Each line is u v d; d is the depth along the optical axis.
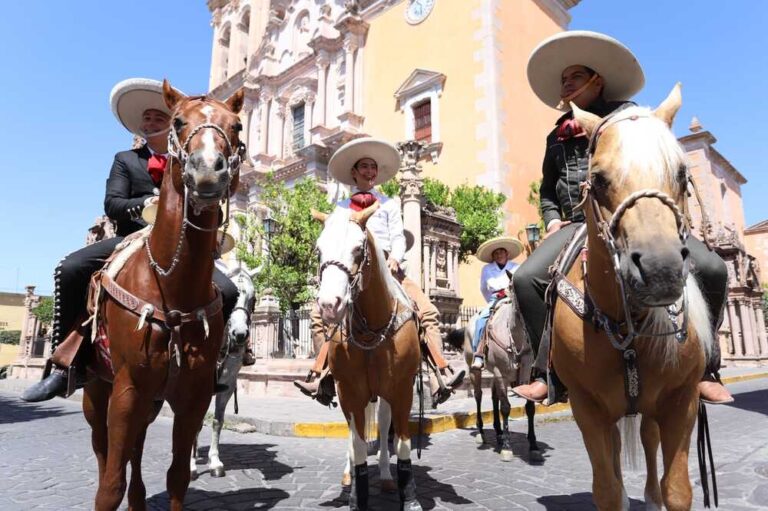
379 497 4.87
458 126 22.59
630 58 3.56
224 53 41.69
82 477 5.92
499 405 7.21
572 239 3.21
